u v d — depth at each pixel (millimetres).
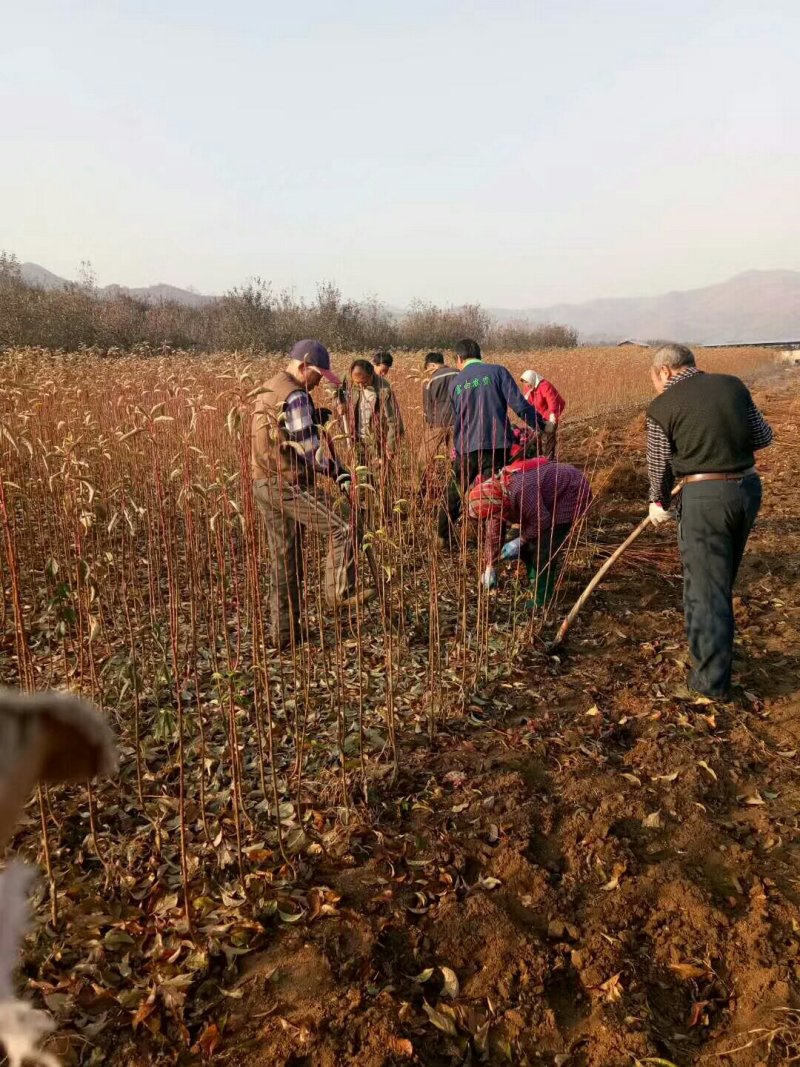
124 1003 2617
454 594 5949
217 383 7203
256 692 3465
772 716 4359
